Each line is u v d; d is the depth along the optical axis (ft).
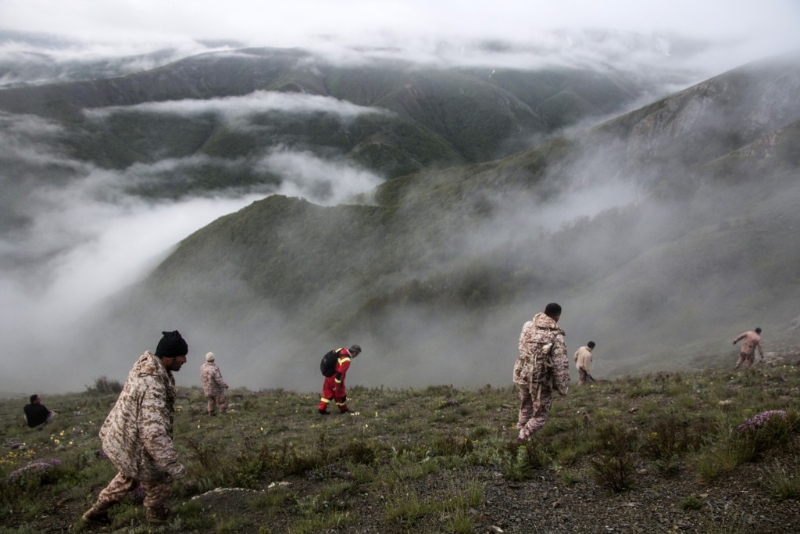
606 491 16.66
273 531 16.61
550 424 26.40
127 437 16.28
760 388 30.40
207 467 22.08
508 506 16.37
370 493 18.92
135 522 17.72
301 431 33.32
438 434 28.02
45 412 47.57
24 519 19.53
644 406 28.60
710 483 16.02
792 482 14.39
